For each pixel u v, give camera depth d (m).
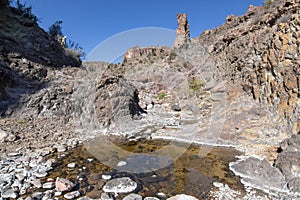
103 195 3.02
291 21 6.48
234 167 4.04
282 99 6.13
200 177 3.69
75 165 4.25
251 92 8.20
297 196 2.96
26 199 2.81
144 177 3.75
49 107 7.97
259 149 4.97
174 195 3.10
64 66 12.41
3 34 10.73
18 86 8.27
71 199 2.91
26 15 14.41
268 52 7.39
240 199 2.94
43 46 12.86
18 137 5.66
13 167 3.91
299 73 5.55
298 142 3.97
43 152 4.89
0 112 6.82
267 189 3.17
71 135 6.42
